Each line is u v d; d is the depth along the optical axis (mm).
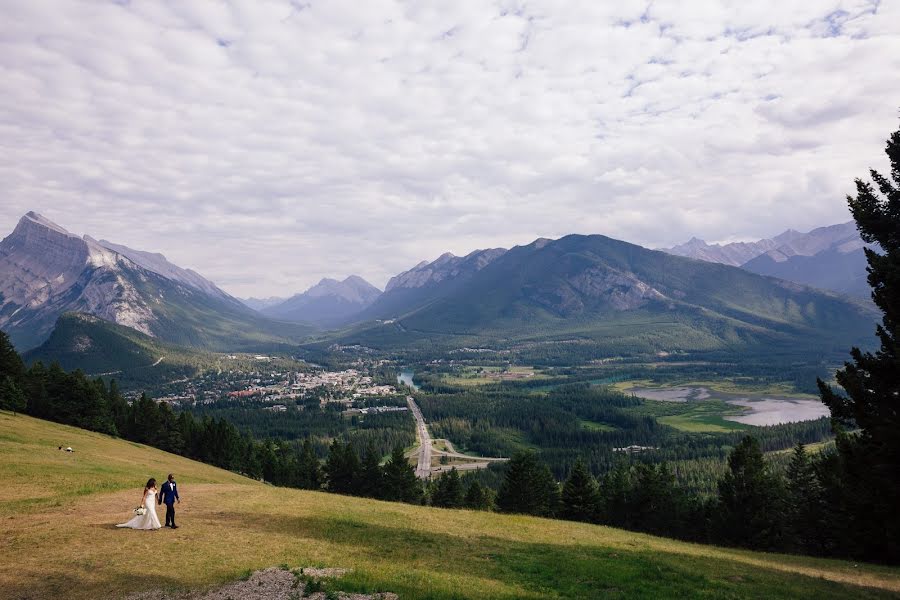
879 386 40719
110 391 155375
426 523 44531
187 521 37875
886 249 42188
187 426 141375
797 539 73062
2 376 103875
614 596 26203
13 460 57438
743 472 73125
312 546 32625
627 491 96875
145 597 22922
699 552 42906
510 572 30125
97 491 47000
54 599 22406
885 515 42156
